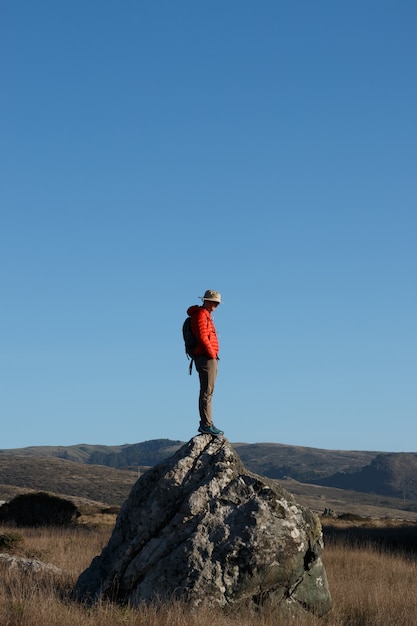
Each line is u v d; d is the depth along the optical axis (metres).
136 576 13.22
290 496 14.00
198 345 14.16
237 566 13.00
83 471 129.38
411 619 13.91
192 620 11.55
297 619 12.88
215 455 14.01
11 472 125.44
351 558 24.08
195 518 13.38
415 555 28.66
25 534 30.67
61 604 12.49
